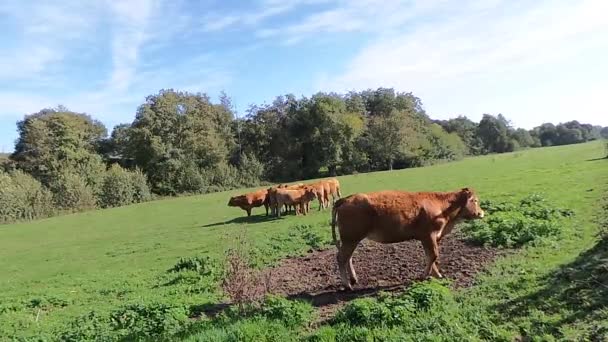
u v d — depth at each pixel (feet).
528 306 28.91
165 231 108.58
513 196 75.10
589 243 41.32
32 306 52.65
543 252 40.78
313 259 54.90
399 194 39.81
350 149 304.50
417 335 27.32
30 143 280.72
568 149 268.41
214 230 95.55
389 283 40.32
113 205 226.38
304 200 98.32
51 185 230.07
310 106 314.55
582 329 25.05
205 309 40.29
